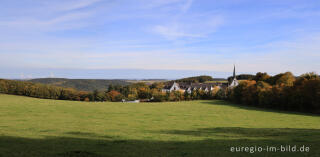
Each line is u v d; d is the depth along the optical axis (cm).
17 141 1827
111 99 14062
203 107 7256
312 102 5750
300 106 6212
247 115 5191
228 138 2142
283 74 8988
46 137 2077
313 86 5794
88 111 5509
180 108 6844
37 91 11869
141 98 15938
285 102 6538
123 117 4478
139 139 2075
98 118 4247
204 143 1867
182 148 1656
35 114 4588
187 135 2361
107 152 1503
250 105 8081
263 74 11619
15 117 4016
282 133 2481
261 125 3484
